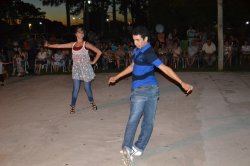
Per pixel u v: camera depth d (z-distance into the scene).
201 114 7.88
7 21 43.91
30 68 16.30
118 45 17.52
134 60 5.14
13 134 7.07
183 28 24.72
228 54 15.67
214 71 14.12
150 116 5.27
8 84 13.02
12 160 5.80
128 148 5.12
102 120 7.73
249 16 22.86
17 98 10.41
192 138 6.41
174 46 16.09
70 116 8.14
